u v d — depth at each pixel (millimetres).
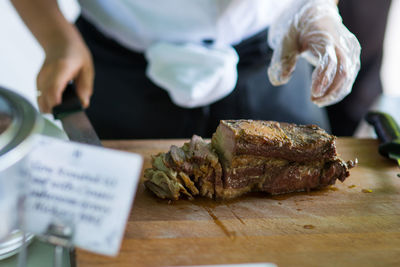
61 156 1083
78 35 2613
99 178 1066
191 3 2434
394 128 2256
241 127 1715
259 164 1750
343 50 1880
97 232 1076
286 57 2080
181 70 2500
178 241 1437
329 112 4234
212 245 1428
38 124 1182
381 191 1881
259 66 2750
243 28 2586
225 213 1650
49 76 2203
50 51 2393
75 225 1085
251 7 2453
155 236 1456
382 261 1393
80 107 2031
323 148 1765
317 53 1914
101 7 2582
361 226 1594
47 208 1097
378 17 3613
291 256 1395
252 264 1268
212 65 2471
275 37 2289
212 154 1715
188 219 1586
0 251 1232
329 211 1699
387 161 2178
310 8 2021
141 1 2463
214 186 1747
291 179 1801
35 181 1096
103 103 2938
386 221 1636
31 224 1104
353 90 4066
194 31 2574
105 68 2828
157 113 2916
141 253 1357
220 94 2631
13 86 3771
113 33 2695
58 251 1090
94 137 1782
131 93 2875
